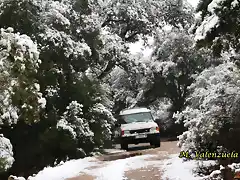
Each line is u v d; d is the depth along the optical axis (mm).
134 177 8711
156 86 31625
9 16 15391
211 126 8695
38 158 16141
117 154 14258
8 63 7355
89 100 17922
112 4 27469
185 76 29578
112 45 22172
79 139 16500
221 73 10367
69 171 10469
